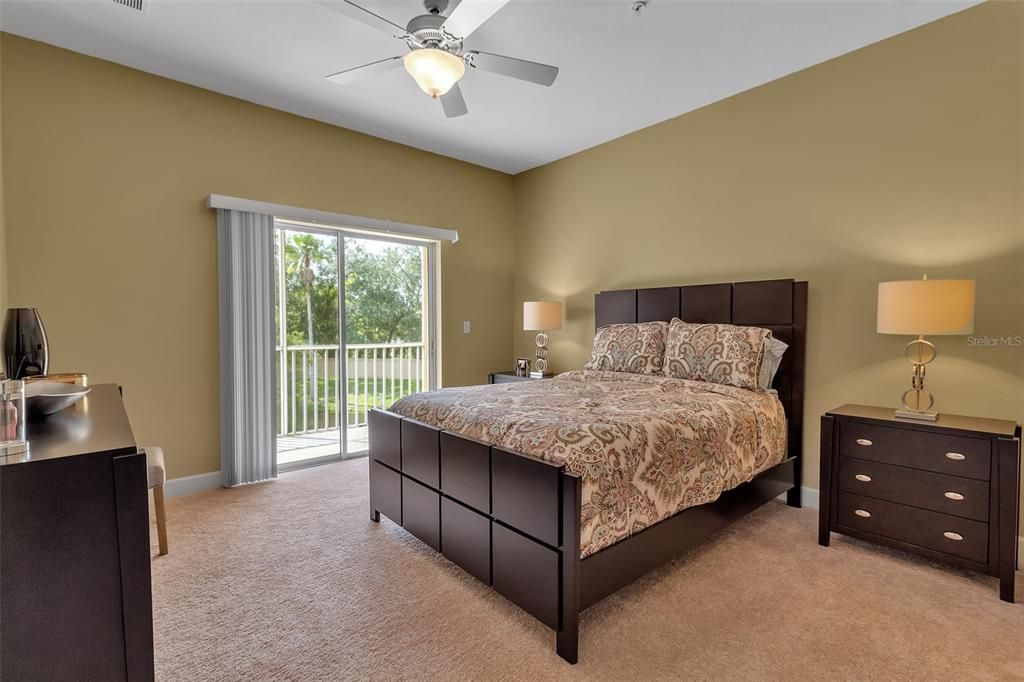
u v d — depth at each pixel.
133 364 2.97
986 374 2.41
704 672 1.56
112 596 0.88
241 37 2.59
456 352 4.68
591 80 3.07
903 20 2.50
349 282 4.08
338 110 3.51
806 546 2.47
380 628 1.79
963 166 2.46
